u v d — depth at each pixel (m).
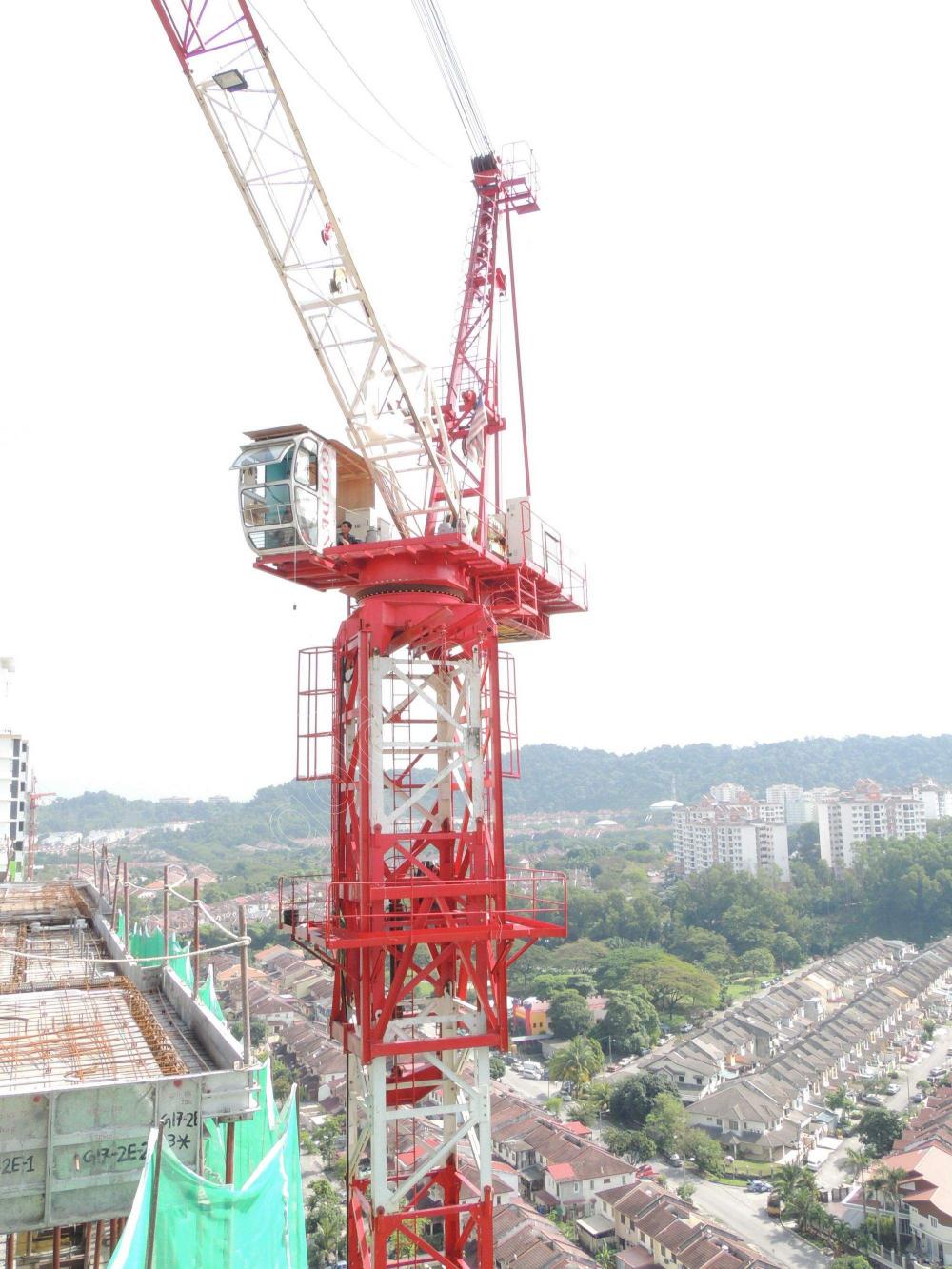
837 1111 111.94
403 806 25.02
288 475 24.22
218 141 23.66
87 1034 20.53
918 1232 77.00
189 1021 23.67
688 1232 75.25
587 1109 106.50
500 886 24.56
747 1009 147.88
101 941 36.91
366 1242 24.31
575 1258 71.00
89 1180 16.33
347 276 24.39
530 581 29.36
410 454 26.20
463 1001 26.72
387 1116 23.55
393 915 23.86
